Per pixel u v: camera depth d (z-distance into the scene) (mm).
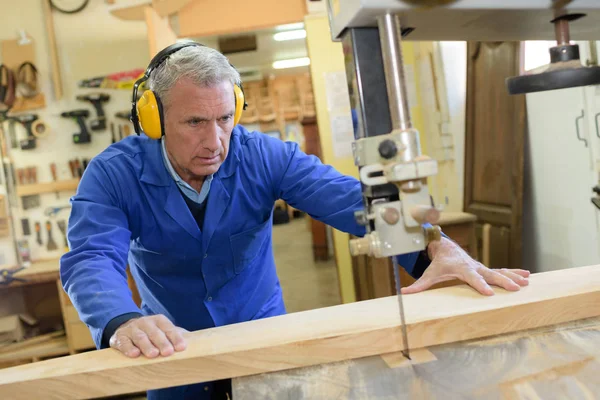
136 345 876
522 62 2217
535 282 1002
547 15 802
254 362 859
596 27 908
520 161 2238
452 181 3062
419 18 761
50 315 3340
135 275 1377
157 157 1234
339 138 3074
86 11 3334
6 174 3318
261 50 5109
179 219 1225
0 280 2846
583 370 747
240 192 1278
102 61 3361
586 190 1959
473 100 2705
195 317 1342
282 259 5684
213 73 1040
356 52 770
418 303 966
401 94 726
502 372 771
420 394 735
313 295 4188
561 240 2178
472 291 995
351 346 872
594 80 782
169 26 2898
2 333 3045
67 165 3371
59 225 3357
